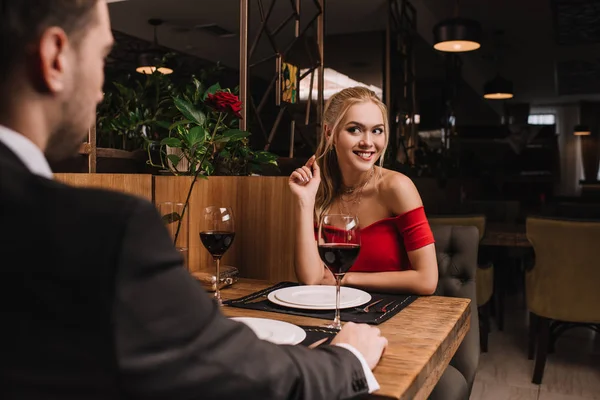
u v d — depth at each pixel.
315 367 0.74
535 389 2.96
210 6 5.84
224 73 8.10
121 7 5.86
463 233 2.02
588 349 3.66
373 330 0.98
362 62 6.49
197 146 1.80
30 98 0.58
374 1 5.52
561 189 11.26
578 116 11.31
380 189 1.88
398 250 1.84
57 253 0.50
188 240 1.65
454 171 6.97
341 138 1.87
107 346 0.49
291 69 3.53
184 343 0.55
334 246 1.21
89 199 0.52
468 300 1.52
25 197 0.51
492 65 9.12
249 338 0.64
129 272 0.51
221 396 0.58
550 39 7.61
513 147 10.52
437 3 6.34
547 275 3.08
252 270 1.99
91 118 0.65
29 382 0.50
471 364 1.87
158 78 2.80
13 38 0.56
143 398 0.52
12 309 0.50
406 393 0.88
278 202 1.94
